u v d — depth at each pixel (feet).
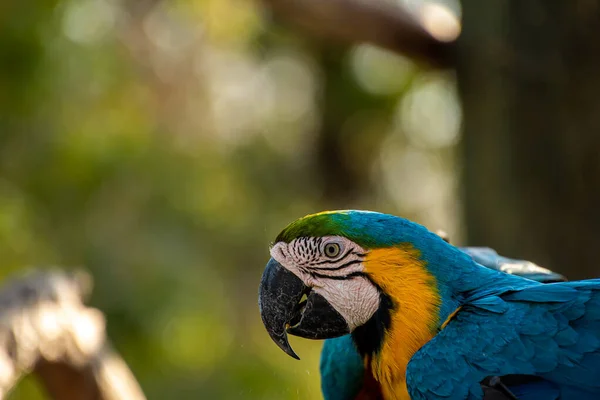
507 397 11.96
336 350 15.23
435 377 12.44
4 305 16.11
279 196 41.27
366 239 13.21
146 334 29.43
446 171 43.70
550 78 20.59
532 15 20.66
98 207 29.76
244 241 34.99
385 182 44.52
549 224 20.92
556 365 11.91
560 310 12.17
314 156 44.14
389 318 13.19
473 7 21.76
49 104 29.43
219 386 29.63
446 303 12.92
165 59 37.50
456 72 22.71
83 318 17.21
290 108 44.73
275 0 23.40
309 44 41.73
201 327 30.60
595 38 20.17
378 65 42.27
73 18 30.14
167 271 30.22
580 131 20.45
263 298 13.87
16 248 27.50
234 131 42.60
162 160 32.24
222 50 41.06
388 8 22.63
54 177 29.19
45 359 16.24
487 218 21.80
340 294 13.41
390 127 43.39
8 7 28.48
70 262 28.76
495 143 21.44
